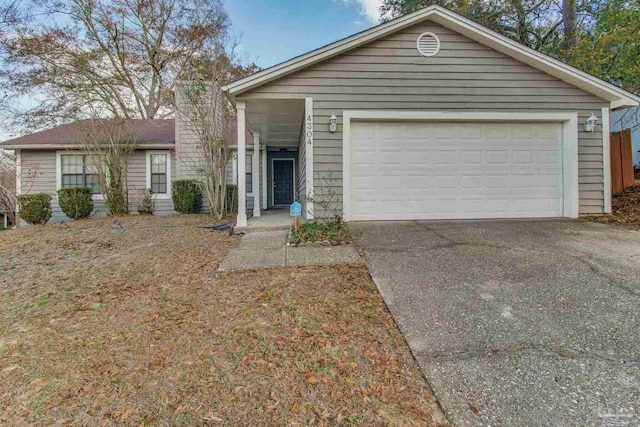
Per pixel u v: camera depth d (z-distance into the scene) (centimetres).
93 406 166
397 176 623
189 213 976
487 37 598
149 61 1470
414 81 611
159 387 179
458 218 629
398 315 257
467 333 230
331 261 391
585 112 632
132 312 276
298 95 599
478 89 618
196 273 374
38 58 1209
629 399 165
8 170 1191
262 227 630
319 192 607
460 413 159
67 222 823
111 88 1298
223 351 213
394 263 377
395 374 188
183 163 1024
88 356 211
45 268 415
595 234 483
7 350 219
